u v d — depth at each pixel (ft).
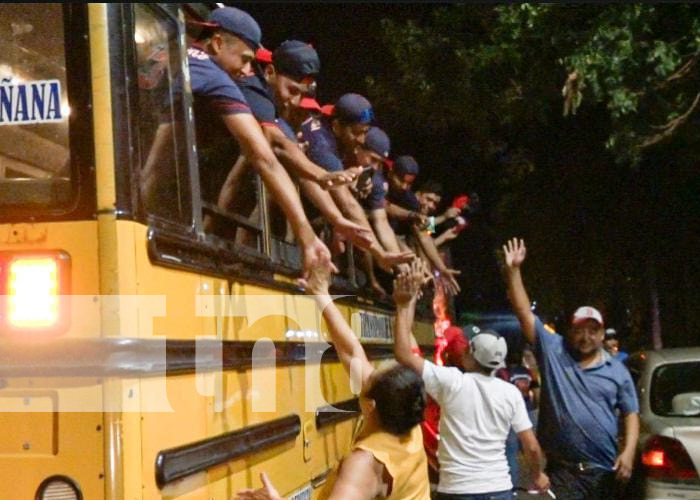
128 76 11.04
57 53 10.94
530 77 40.42
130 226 10.66
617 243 52.85
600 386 21.04
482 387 18.76
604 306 57.77
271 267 15.30
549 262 53.88
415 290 18.04
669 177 49.78
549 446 21.34
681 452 22.57
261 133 14.06
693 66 35.24
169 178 12.05
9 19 11.10
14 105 11.00
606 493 20.98
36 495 10.26
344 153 20.80
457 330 24.86
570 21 36.37
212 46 14.83
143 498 10.49
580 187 52.34
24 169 10.90
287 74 17.58
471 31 45.09
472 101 45.16
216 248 12.84
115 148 10.69
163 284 11.24
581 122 51.21
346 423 19.95
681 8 35.19
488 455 18.70
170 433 11.18
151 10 11.99
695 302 52.85
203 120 13.92
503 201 54.03
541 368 21.45
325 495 12.69
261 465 14.30
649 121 35.88
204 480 12.08
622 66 33.68
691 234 51.08
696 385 24.82
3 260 10.61
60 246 10.56
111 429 10.21
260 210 15.90
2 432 10.36
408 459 12.75
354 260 22.67
